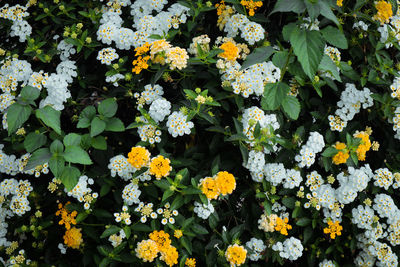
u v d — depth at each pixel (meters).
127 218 2.57
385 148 3.13
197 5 3.04
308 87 3.07
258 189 2.79
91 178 2.78
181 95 3.00
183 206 2.74
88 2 3.46
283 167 2.74
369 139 3.02
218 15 3.19
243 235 2.89
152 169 2.42
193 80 2.99
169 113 2.71
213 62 2.73
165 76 2.88
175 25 3.02
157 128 2.74
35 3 3.40
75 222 2.66
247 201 2.95
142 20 3.00
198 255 2.79
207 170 2.78
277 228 2.70
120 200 2.74
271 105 2.44
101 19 3.13
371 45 3.12
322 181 2.83
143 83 3.02
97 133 2.55
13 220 3.04
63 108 2.90
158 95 2.86
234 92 2.71
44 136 2.70
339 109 2.92
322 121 2.99
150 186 2.69
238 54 2.87
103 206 2.88
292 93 2.95
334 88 2.83
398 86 2.88
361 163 3.17
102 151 2.86
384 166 3.08
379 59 2.95
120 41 2.97
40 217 2.93
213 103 2.57
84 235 2.84
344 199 2.74
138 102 2.83
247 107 2.88
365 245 2.91
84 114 2.68
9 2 3.63
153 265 2.64
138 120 2.66
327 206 2.76
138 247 2.47
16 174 3.12
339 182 2.79
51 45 3.28
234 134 2.67
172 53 2.60
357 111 2.91
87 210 2.68
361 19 3.15
